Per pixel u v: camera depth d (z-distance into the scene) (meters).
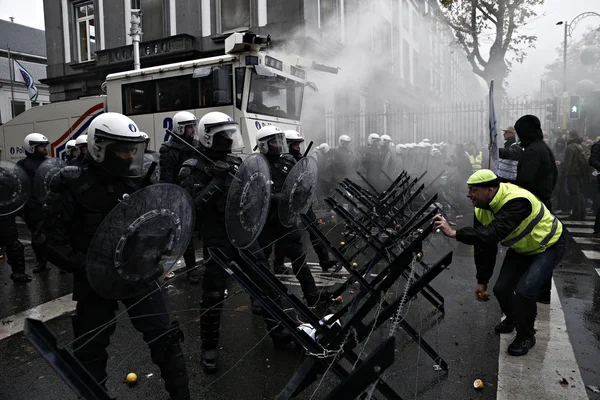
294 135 6.14
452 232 3.15
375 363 1.54
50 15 20.20
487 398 3.06
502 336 4.05
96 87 19.39
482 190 3.48
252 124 8.80
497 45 17.61
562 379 3.24
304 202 4.46
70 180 2.40
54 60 20.25
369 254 7.20
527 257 3.72
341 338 2.74
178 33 16.97
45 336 1.52
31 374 3.55
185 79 9.34
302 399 3.09
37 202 6.13
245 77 8.66
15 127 12.96
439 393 3.13
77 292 2.48
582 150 10.20
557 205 11.64
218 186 3.39
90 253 2.10
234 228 3.16
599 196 8.48
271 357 3.72
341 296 5.12
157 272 2.42
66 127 11.84
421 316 4.57
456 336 4.07
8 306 5.15
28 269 6.98
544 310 4.70
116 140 2.35
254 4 15.62
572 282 5.67
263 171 3.45
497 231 3.32
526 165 4.36
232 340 4.08
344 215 4.43
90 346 2.44
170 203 2.39
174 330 2.63
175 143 5.66
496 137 4.84
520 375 3.33
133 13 13.43
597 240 8.09
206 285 3.50
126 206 2.18
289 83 9.91
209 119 3.62
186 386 2.64
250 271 3.34
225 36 15.98
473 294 5.25
